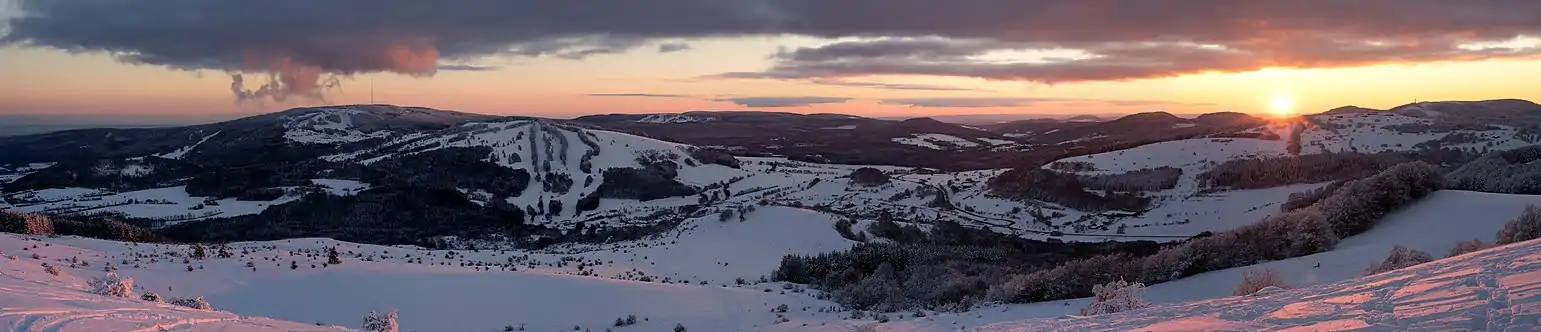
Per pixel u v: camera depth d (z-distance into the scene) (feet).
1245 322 36.60
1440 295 35.47
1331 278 67.92
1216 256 83.51
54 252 84.89
